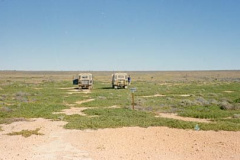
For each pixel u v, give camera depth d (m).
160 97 37.84
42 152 12.35
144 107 26.83
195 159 11.19
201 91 47.66
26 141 14.25
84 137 14.80
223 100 32.69
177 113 23.75
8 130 17.05
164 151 12.26
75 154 12.00
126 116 21.38
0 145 13.54
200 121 19.88
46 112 24.12
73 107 28.52
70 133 15.84
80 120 19.39
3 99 35.28
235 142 13.59
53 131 16.48
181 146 13.00
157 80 104.38
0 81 90.19
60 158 11.50
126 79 57.34
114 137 14.67
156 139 14.23
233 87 56.44
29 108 26.62
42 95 42.22
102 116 20.98
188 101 29.95
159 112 24.48
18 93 43.00
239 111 24.47
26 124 18.88
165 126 17.34
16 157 11.67
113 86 58.19
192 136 14.76
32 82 87.81
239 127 16.73
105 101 32.53
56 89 55.69
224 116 21.88
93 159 11.30
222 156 11.52
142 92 45.25
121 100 33.62
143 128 16.78
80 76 57.09
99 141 13.97
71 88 59.09
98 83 81.25
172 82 86.94
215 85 65.38
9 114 22.92
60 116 21.70
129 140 14.08
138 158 11.33
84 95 41.84
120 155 11.73
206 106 27.83
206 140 13.98
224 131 16.02
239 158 11.27
